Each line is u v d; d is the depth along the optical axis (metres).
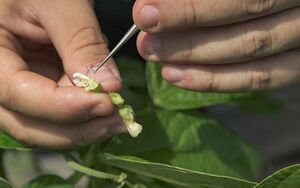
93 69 0.35
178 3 0.32
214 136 0.42
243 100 0.45
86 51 0.36
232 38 0.34
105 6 0.60
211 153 0.41
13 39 0.39
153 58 0.35
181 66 0.36
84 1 0.38
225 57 0.35
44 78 0.35
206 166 0.40
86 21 0.37
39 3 0.37
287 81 0.37
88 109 0.34
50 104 0.34
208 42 0.34
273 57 0.36
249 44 0.34
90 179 0.40
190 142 0.41
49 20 0.37
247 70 0.36
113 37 0.61
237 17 0.33
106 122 0.35
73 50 0.36
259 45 0.34
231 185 0.34
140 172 0.36
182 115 0.42
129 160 0.34
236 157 0.42
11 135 0.38
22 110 0.35
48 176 0.38
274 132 0.89
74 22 0.37
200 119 0.42
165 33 0.34
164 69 0.36
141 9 0.32
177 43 0.35
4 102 0.36
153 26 0.32
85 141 0.36
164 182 0.40
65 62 0.36
